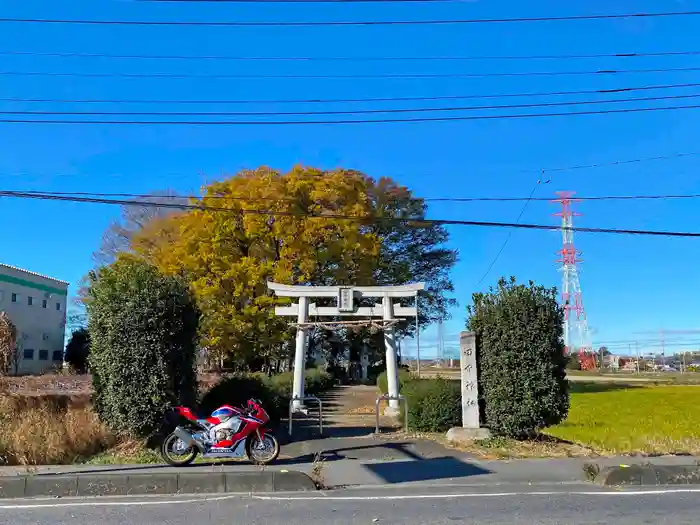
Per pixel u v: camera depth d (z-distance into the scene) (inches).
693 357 4114.2
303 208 1237.7
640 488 377.1
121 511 316.5
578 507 323.3
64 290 2172.7
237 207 1212.5
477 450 497.0
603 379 2236.7
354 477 409.7
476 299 547.8
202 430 447.8
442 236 1846.7
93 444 477.7
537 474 417.7
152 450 477.7
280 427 669.3
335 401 1103.6
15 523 290.8
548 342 517.3
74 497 354.9
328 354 1980.8
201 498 350.6
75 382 694.5
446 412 607.8
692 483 394.3
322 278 1337.4
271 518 300.2
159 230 1373.0
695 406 1039.0
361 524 288.0
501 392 519.8
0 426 465.4
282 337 1205.1
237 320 1155.9
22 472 410.0
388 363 836.0
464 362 547.8
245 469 420.2
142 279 486.3
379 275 1624.0
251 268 1170.0
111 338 474.6
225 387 634.8
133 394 469.4
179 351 490.3
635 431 663.1
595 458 470.6
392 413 819.4
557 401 516.7
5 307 1802.4
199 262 1182.9
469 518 299.1
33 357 1931.6
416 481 398.6
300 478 377.4
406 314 839.7
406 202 1637.6
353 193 1270.9
